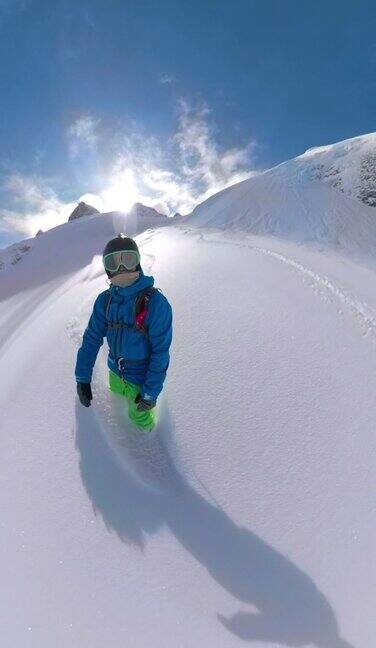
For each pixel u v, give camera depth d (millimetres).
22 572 2174
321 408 3408
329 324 5180
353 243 25359
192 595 2049
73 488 2650
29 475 2764
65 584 2105
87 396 3002
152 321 2615
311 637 1877
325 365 4078
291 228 28047
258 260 9398
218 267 7887
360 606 1998
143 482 2711
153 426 3146
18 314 9375
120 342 2771
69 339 4488
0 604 2023
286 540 2336
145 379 2734
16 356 4730
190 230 24328
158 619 1942
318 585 2098
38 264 32969
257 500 2592
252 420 3250
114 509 2512
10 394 3684
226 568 2182
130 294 2635
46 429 3145
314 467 2830
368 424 3236
